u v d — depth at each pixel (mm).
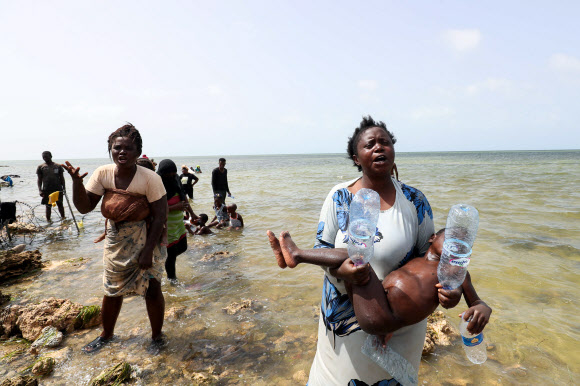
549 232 7188
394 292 1576
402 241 1740
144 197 3217
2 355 3195
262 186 18922
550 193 13023
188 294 4535
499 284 4578
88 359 3102
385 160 1715
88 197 3117
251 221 9492
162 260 3396
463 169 32250
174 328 3619
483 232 7242
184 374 2873
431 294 1562
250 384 2730
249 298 4352
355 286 1623
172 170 4840
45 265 5715
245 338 3410
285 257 1725
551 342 3264
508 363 2973
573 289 4410
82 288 4730
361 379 1766
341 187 1937
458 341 3336
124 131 3123
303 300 4246
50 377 2859
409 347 1748
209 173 34500
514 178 20172
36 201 14492
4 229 7941
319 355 1944
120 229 3164
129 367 2881
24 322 3594
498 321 3646
